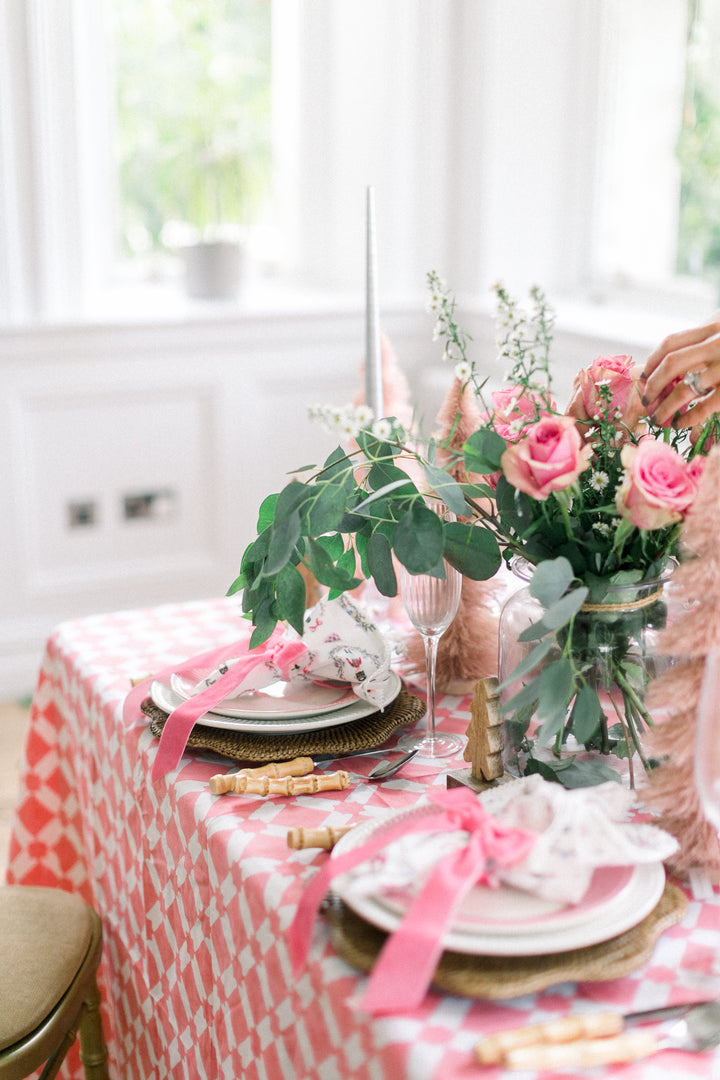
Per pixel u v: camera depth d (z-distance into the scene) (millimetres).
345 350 3572
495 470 1005
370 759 1191
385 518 1099
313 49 3668
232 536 3564
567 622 940
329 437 3627
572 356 3084
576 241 3445
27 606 3354
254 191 3820
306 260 3893
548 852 856
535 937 818
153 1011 1316
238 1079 1073
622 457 935
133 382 3316
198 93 3650
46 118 3078
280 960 932
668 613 978
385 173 3531
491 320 3340
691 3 2975
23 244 3141
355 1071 823
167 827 1168
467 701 1356
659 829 937
